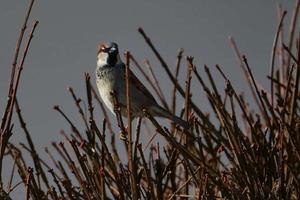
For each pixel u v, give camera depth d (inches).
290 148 275.7
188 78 286.7
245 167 265.7
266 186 265.4
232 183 269.6
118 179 260.2
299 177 281.3
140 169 292.4
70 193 264.5
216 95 278.2
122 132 268.2
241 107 278.8
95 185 260.7
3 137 251.9
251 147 274.1
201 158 282.7
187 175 287.3
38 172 267.9
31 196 256.7
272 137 282.2
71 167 266.4
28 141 271.4
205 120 289.7
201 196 270.4
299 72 275.0
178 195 282.7
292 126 278.5
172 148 287.6
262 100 284.0
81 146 269.3
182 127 291.7
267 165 276.1
